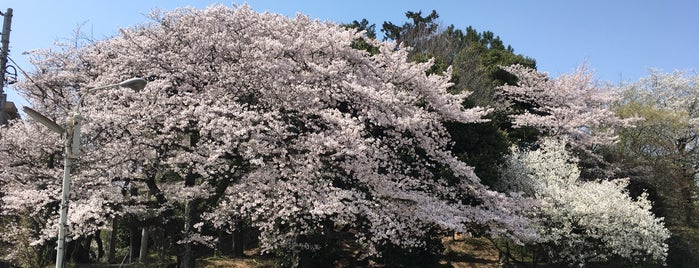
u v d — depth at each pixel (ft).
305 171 39.50
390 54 51.88
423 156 50.06
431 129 46.96
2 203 48.98
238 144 40.06
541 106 83.10
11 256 51.98
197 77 43.98
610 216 52.21
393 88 47.50
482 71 87.45
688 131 86.33
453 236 64.28
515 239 46.24
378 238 40.55
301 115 43.29
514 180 56.75
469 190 48.78
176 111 40.27
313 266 51.08
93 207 37.60
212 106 39.55
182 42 46.09
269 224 41.70
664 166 78.28
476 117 51.13
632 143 83.82
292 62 44.57
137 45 45.75
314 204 38.47
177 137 43.19
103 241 74.38
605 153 81.15
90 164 40.93
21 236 51.70
